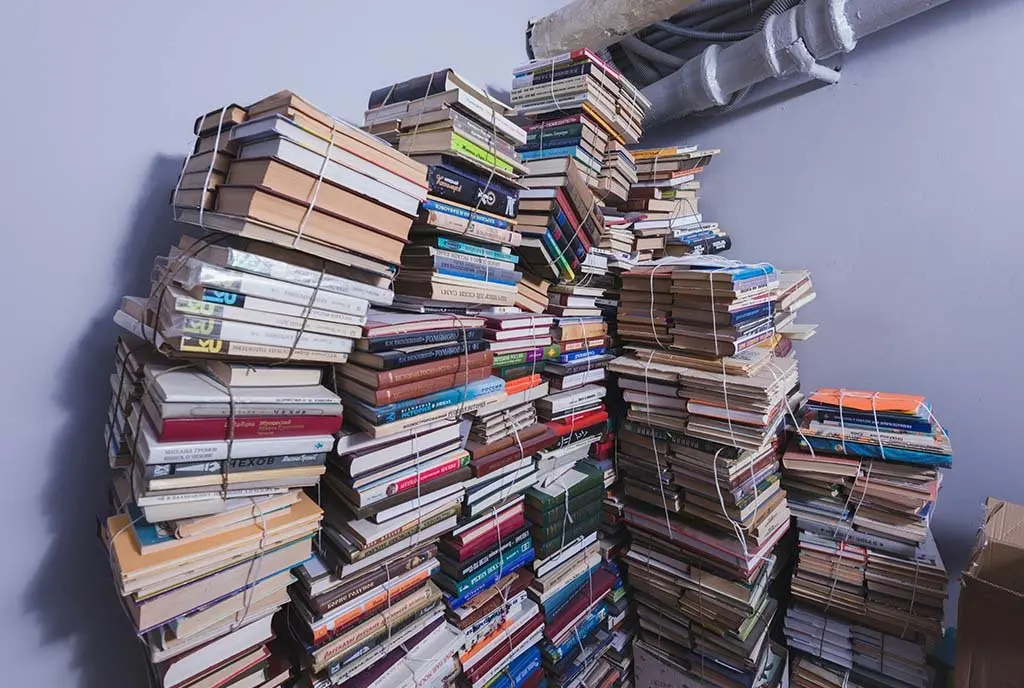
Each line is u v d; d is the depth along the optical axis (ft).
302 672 2.94
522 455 3.85
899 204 5.27
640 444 4.81
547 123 4.66
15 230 2.76
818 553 4.68
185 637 2.27
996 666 3.51
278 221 2.26
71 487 3.07
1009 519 4.03
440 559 3.60
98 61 2.96
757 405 4.01
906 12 4.40
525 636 4.09
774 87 5.99
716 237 5.97
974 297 4.93
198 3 3.34
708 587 4.54
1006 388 4.83
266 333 2.35
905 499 4.22
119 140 3.08
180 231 3.39
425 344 2.97
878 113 5.33
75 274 2.99
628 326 4.83
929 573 4.14
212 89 3.45
